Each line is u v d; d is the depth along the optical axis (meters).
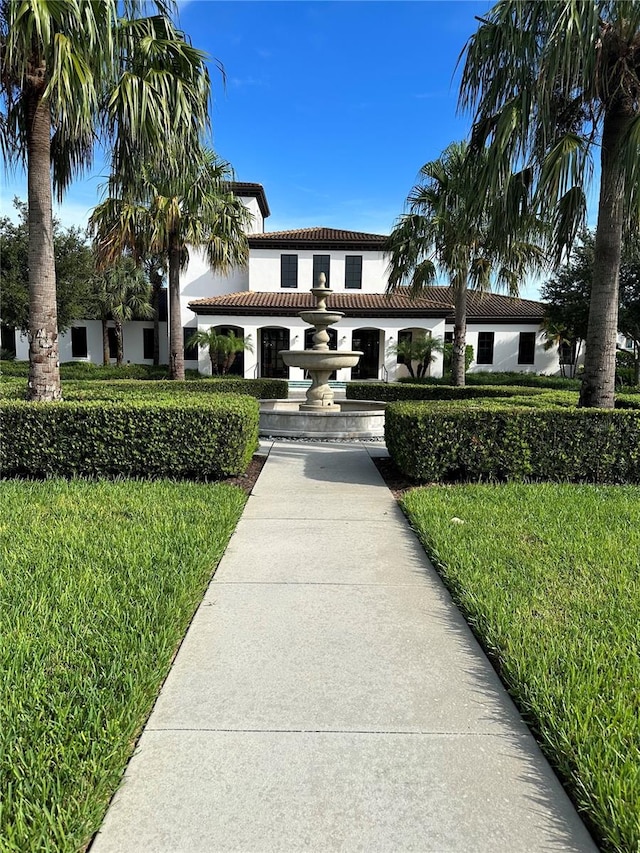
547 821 1.79
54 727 2.11
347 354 11.33
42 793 1.81
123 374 24.48
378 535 4.63
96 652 2.65
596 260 7.04
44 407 6.36
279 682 2.52
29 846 1.63
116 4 6.34
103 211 13.16
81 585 3.35
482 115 7.09
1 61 6.38
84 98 5.93
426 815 1.80
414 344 24.12
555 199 6.16
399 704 2.38
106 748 2.03
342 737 2.16
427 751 2.10
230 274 27.36
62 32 5.91
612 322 7.04
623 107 6.42
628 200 5.82
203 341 23.83
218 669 2.62
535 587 3.45
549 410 6.56
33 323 6.99
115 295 26.69
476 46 6.70
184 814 1.79
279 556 4.12
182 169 7.89
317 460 8.06
